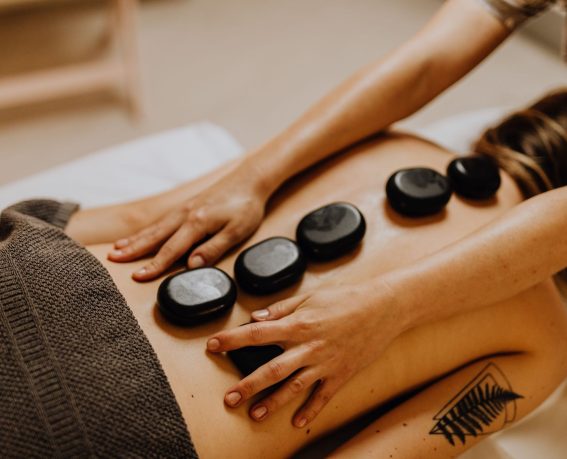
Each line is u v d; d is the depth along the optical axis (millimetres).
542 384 842
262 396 716
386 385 794
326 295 726
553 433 949
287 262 771
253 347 720
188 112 2281
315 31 2684
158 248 863
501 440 941
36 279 694
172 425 648
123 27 2061
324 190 905
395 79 951
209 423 684
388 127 995
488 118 1457
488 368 833
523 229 756
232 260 841
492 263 745
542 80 2336
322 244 790
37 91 2033
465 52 963
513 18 950
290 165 900
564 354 847
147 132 2199
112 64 2117
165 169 1346
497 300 766
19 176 2020
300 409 732
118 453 624
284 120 2258
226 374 714
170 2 2844
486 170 876
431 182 851
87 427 621
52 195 1265
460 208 866
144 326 739
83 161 1347
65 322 674
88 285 709
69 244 752
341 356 712
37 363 643
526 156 932
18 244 728
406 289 729
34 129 2186
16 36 2537
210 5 2840
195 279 751
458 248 757
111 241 958
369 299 718
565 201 770
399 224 844
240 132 2203
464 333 798
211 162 1371
